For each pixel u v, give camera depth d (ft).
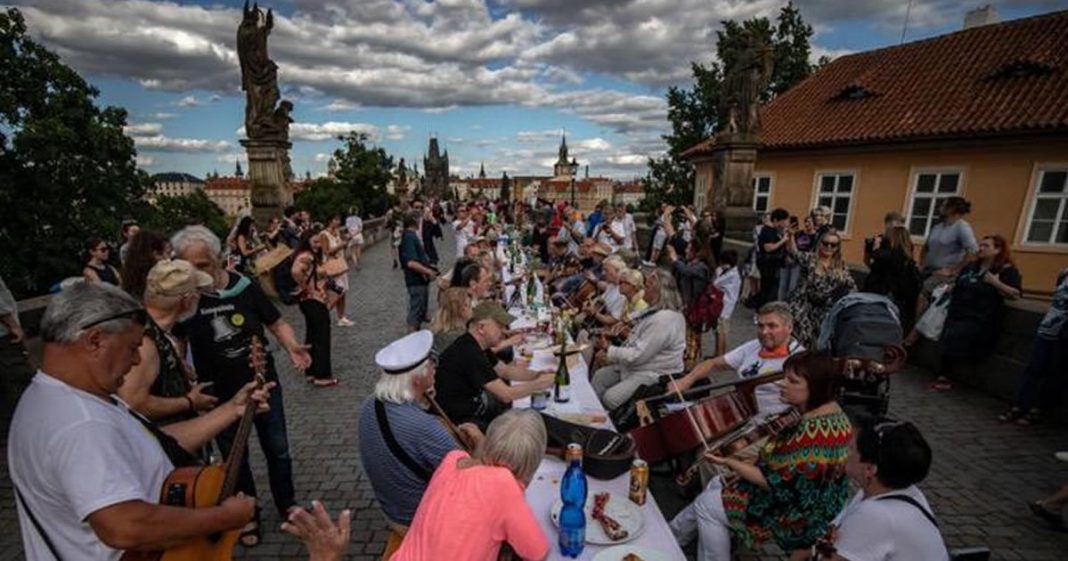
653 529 6.91
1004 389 17.26
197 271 7.83
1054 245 41.29
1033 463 13.48
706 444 9.53
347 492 12.14
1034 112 40.96
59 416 4.37
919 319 20.52
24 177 53.78
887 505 5.71
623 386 13.42
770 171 60.23
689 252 24.82
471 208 59.88
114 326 4.58
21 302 17.03
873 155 50.80
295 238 32.07
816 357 7.61
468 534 5.39
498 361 12.39
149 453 5.17
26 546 4.60
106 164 59.62
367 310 31.27
